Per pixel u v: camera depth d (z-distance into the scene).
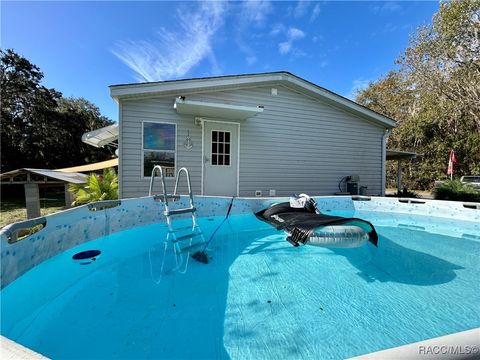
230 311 2.13
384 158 9.16
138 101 6.17
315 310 2.17
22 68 15.80
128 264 3.11
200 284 2.63
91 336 1.78
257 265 3.18
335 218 3.39
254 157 7.40
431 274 2.96
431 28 14.29
